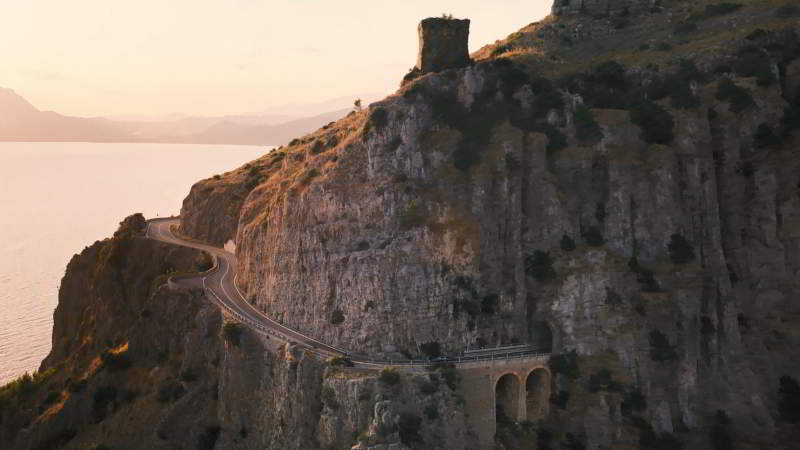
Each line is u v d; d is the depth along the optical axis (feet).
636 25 491.31
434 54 415.44
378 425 291.17
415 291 337.31
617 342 327.67
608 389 320.29
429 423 299.79
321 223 366.84
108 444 364.38
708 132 370.12
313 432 315.17
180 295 407.85
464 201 353.31
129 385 393.50
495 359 321.73
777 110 374.43
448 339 332.80
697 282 344.90
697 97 380.37
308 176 389.19
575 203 364.17
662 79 402.93
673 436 318.86
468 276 339.36
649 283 342.64
